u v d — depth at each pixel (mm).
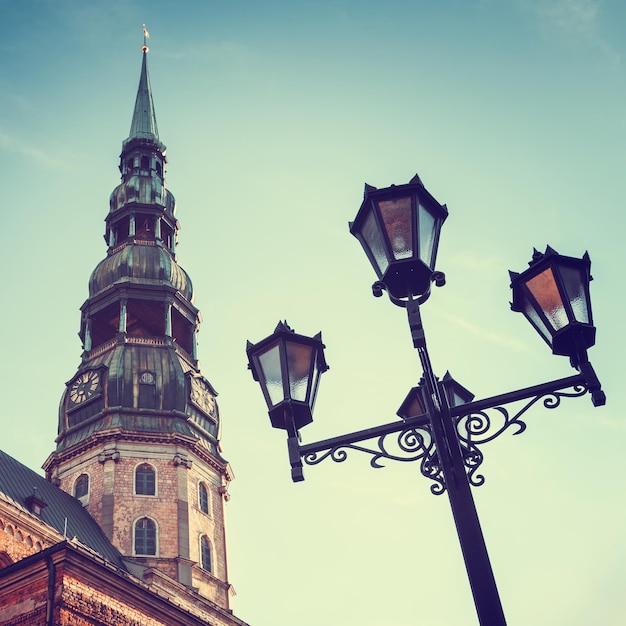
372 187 8844
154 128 67812
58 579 23797
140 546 44156
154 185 62594
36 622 23266
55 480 47344
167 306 55250
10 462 44562
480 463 8344
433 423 8195
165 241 61125
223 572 46844
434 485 8250
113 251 59031
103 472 46188
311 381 8852
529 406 8328
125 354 51375
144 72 72875
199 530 46594
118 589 25219
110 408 48812
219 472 50594
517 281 8672
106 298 55188
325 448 8414
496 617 7152
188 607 41438
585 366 8164
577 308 8391
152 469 47156
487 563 7465
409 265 8422
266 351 9008
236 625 43625
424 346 8336
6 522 35344
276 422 8789
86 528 43219
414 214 8617
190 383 51750
